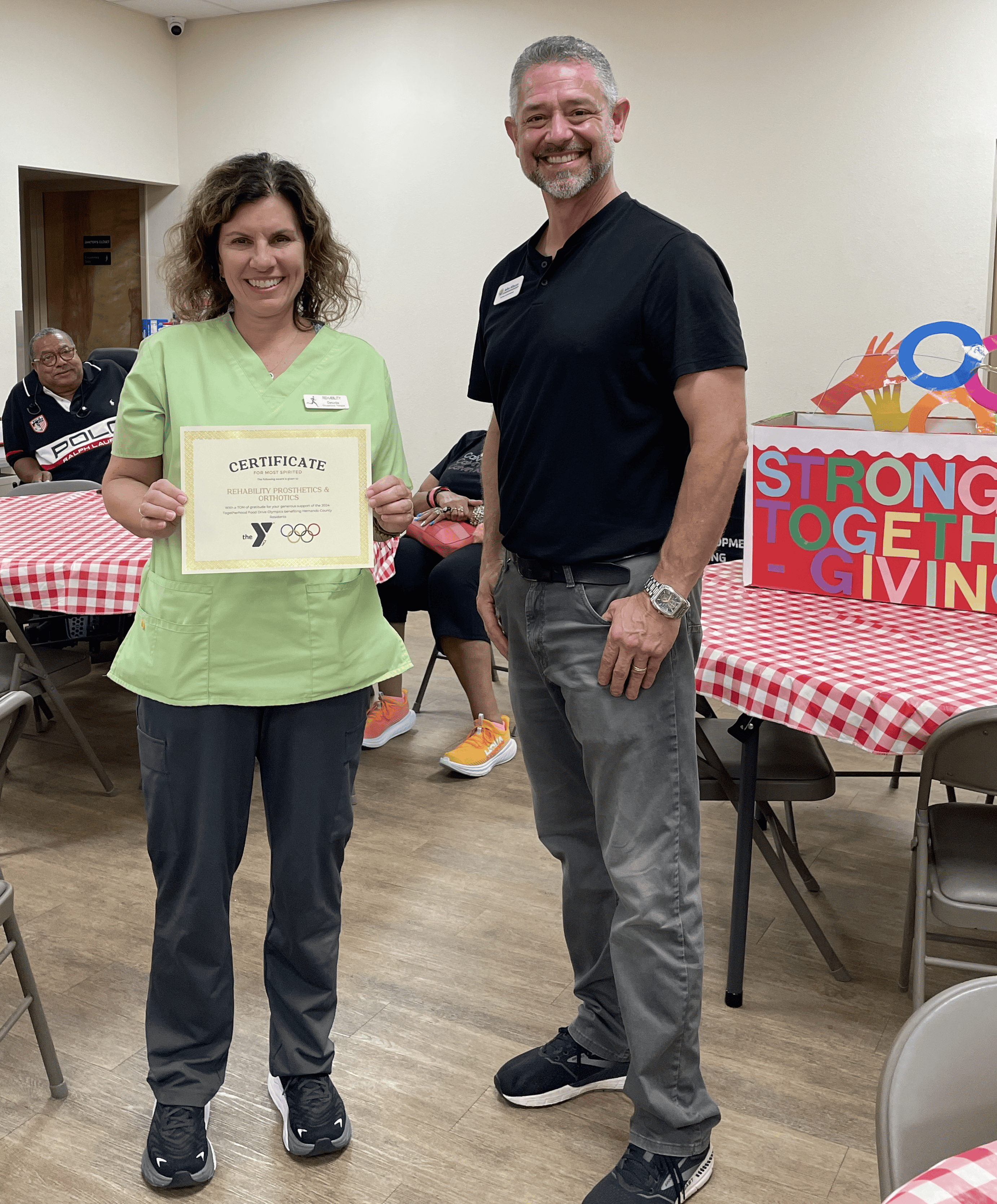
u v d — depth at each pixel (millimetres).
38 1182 1825
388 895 2818
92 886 2850
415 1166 1873
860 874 2963
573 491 1672
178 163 7043
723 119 5492
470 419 6434
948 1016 970
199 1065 1875
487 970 2479
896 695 1973
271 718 1781
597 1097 2057
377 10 6254
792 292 5488
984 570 2506
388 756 3809
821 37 5219
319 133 6566
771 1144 1928
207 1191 1809
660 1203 1726
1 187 5984
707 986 2426
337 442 1694
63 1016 2281
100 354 5125
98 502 4008
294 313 1770
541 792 1941
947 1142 924
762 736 2611
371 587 1850
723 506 1573
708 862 3016
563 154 1623
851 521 2625
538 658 1776
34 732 3941
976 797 3434
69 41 6234
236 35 6703
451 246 6305
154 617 1729
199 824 1750
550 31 5816
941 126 5055
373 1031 2246
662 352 1593
